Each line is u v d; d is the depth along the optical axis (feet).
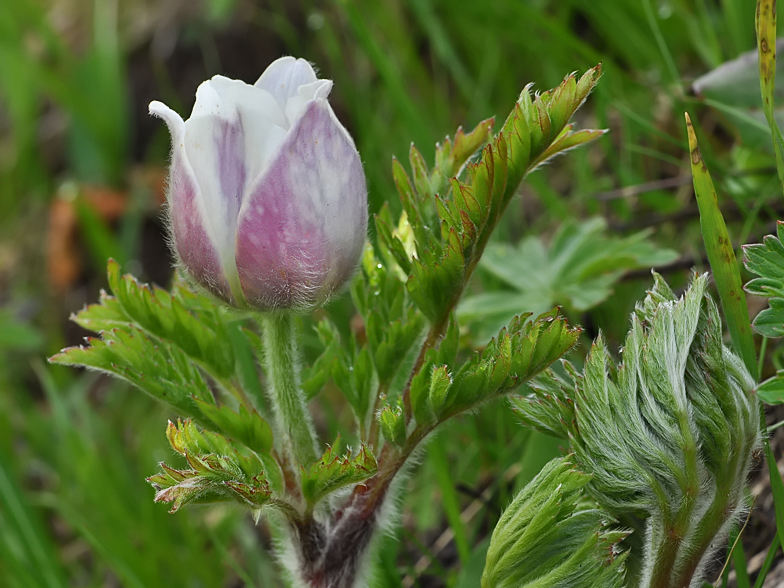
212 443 0.99
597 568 0.99
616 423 1.00
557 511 0.98
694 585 1.02
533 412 1.05
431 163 1.72
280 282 0.98
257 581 1.46
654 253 1.37
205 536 1.57
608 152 1.55
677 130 1.67
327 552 1.05
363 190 0.99
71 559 1.74
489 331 1.38
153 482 0.98
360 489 1.04
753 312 1.31
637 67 1.82
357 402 1.07
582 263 1.41
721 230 1.03
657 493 1.00
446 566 1.34
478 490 1.38
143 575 1.42
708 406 0.98
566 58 1.76
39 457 2.01
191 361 1.10
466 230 1.02
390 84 1.74
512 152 1.03
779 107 1.29
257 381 1.36
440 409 1.02
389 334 1.07
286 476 1.03
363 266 1.11
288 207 0.96
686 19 1.72
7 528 1.52
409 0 2.04
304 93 0.97
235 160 0.97
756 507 1.18
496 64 1.99
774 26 1.04
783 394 0.97
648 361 0.99
